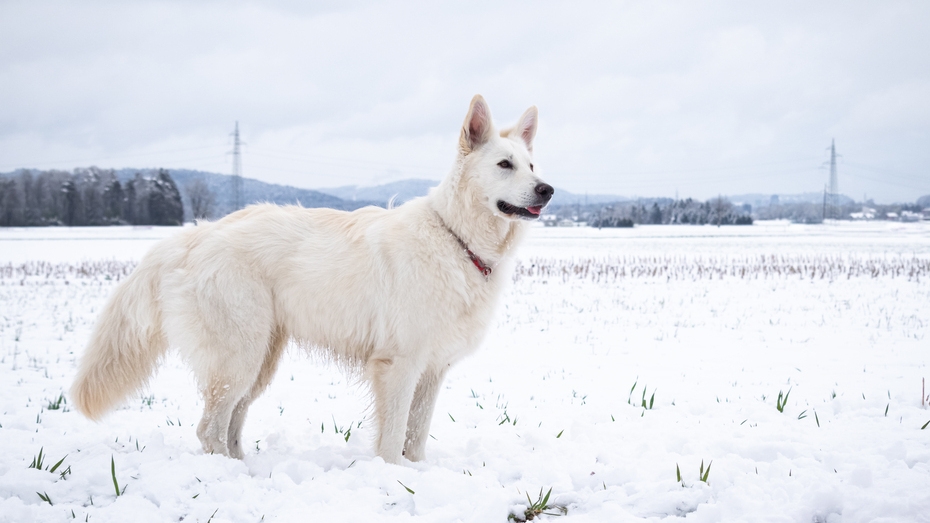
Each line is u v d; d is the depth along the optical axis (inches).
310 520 117.2
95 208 3051.2
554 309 473.4
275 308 168.9
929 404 196.4
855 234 2075.5
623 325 401.4
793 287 611.5
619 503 125.0
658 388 238.1
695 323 406.9
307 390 248.4
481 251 165.0
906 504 110.4
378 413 158.2
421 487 129.6
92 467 141.1
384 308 156.9
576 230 2551.7
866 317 424.2
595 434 174.6
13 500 122.0
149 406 221.0
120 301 166.6
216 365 159.3
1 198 2933.1
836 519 113.8
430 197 171.3
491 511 118.2
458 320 161.2
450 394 238.4
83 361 164.7
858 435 162.6
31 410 209.6
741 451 153.5
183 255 166.7
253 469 150.6
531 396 232.5
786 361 288.5
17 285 627.2
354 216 175.0
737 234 2081.7
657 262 912.9
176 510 123.3
